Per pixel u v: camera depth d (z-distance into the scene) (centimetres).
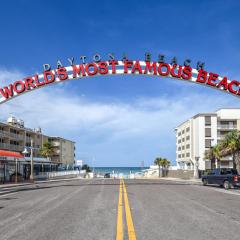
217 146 7769
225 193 3061
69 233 1136
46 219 1452
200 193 3023
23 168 6450
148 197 2561
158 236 1088
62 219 1450
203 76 4141
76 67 4128
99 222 1365
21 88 4147
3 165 5400
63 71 4138
